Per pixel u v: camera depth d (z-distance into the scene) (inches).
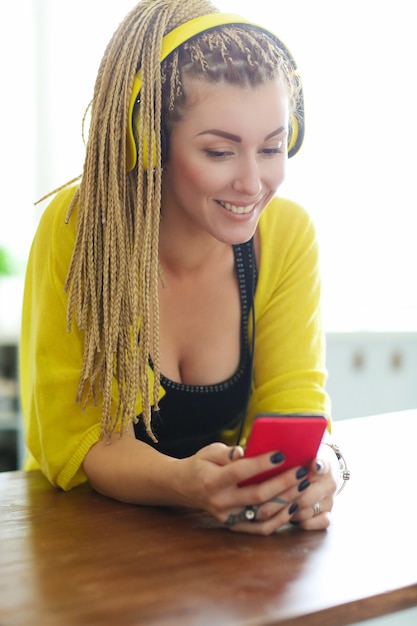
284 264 51.9
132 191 43.4
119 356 43.8
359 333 119.4
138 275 42.8
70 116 121.6
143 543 36.7
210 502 38.4
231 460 38.4
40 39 120.0
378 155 123.3
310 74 119.3
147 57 40.8
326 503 39.3
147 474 41.4
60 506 42.6
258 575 33.1
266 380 51.6
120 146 42.4
